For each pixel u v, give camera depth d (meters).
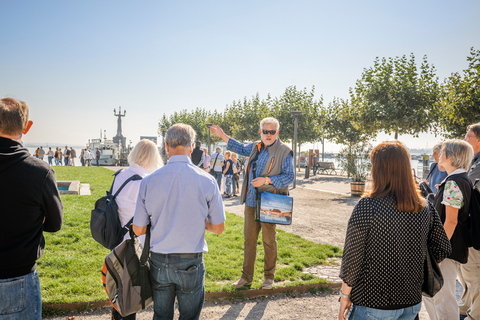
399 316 1.85
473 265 3.20
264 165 4.21
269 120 4.19
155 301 2.26
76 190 11.67
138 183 2.74
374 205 1.85
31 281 1.94
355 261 1.82
